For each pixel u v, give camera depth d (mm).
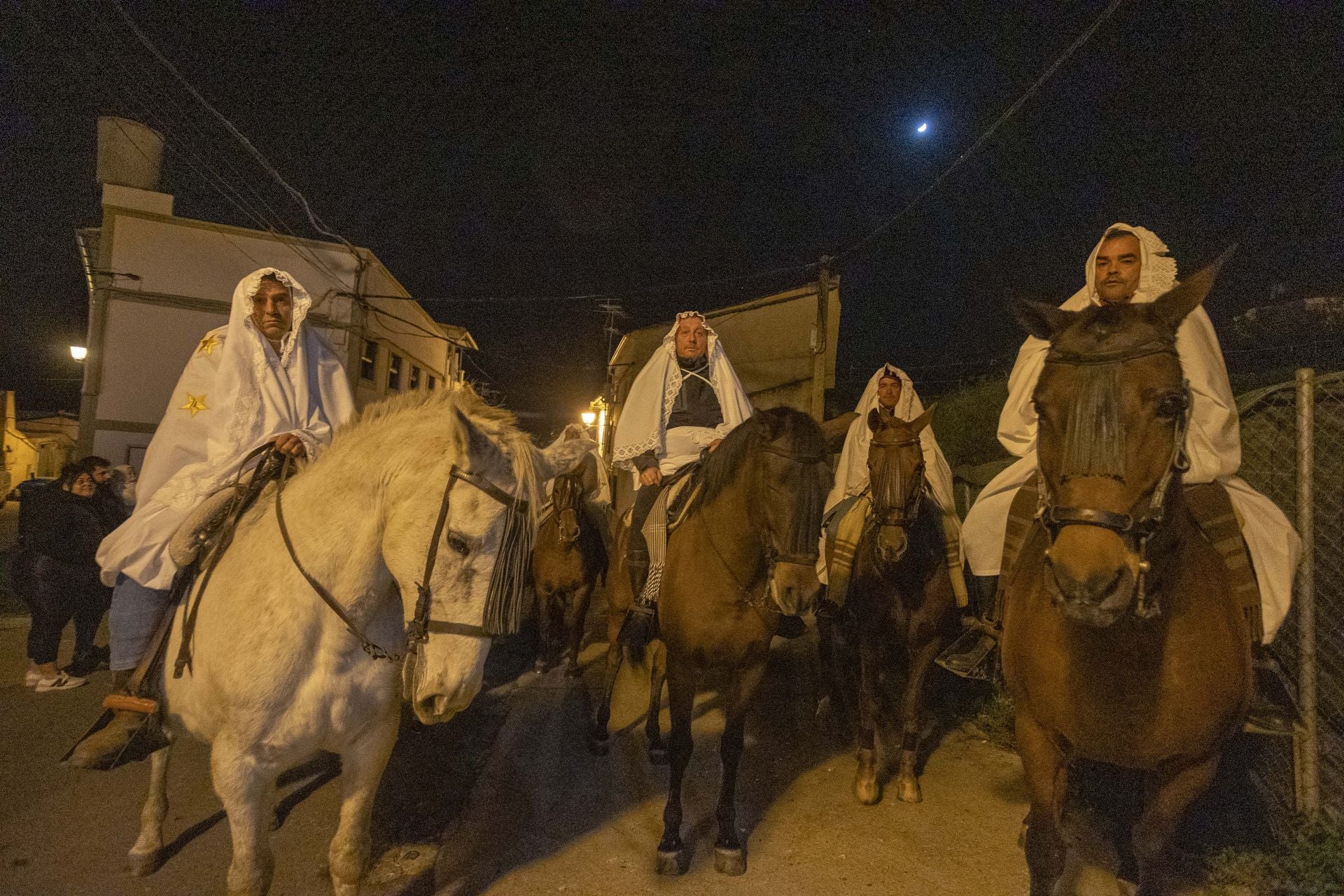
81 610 6484
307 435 2982
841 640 5301
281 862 3484
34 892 3168
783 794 4402
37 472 42469
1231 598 2639
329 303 14633
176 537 2770
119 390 13148
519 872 3465
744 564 3598
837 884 3443
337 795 4164
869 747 4383
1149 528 2045
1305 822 3643
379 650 2584
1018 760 4957
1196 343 2943
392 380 17656
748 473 3535
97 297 13125
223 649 2451
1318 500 4148
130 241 13258
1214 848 3646
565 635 7902
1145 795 2764
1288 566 2914
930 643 4438
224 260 13844
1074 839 3900
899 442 4289
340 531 2484
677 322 4773
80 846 3539
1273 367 7629
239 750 2410
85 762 2594
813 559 3279
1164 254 3314
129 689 2752
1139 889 2582
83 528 6008
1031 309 2340
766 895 3346
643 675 6750
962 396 10320
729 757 3662
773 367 11008
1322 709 4078
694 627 3697
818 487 3340
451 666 2197
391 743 2707
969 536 3867
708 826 3977
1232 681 2504
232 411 3002
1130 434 2023
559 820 4004
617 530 5391
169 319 13445
